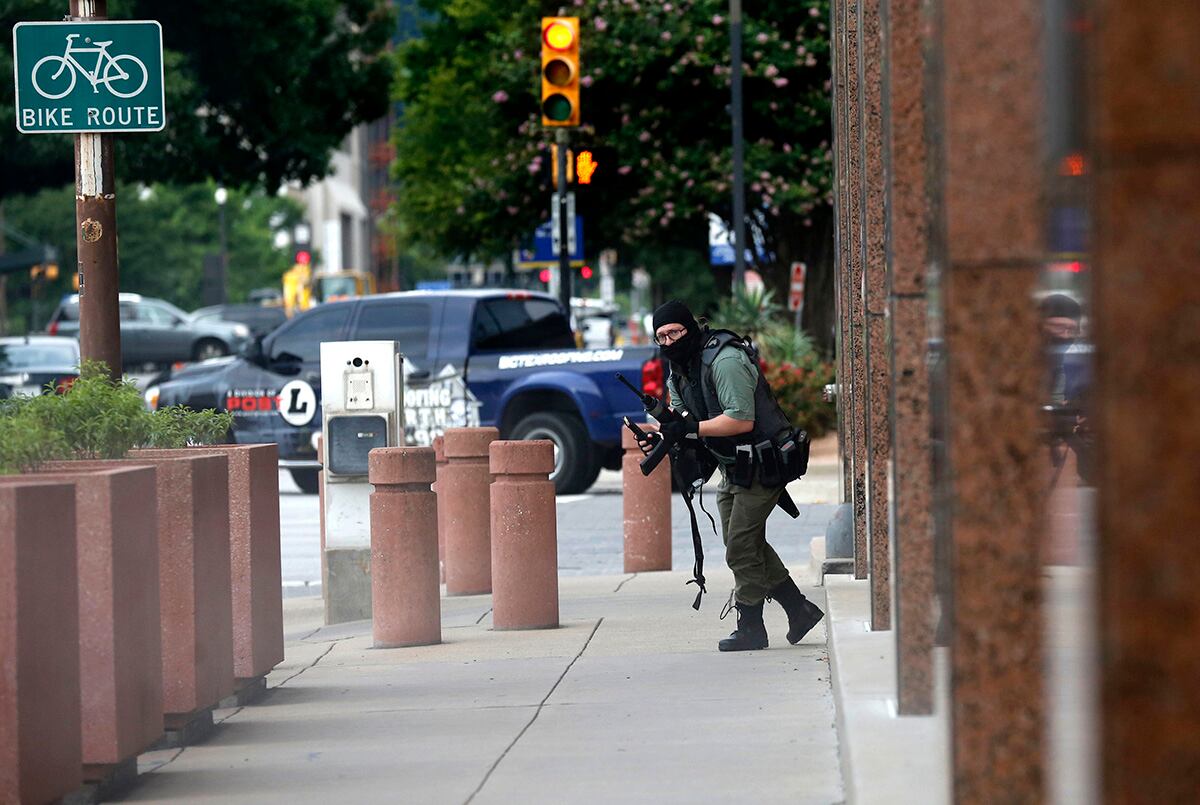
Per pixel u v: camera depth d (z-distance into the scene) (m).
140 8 108.38
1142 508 9.06
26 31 31.17
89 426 24.91
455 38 147.88
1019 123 12.01
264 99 115.25
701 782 19.02
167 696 22.81
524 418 65.19
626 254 122.12
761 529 29.23
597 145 104.75
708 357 28.75
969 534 12.38
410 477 32.72
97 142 31.58
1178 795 8.98
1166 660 9.02
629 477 44.50
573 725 23.19
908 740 16.97
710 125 104.12
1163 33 8.95
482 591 42.28
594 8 103.75
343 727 24.09
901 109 17.50
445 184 134.62
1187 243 8.98
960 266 12.19
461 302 66.12
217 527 23.86
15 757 17.16
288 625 38.94
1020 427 12.26
